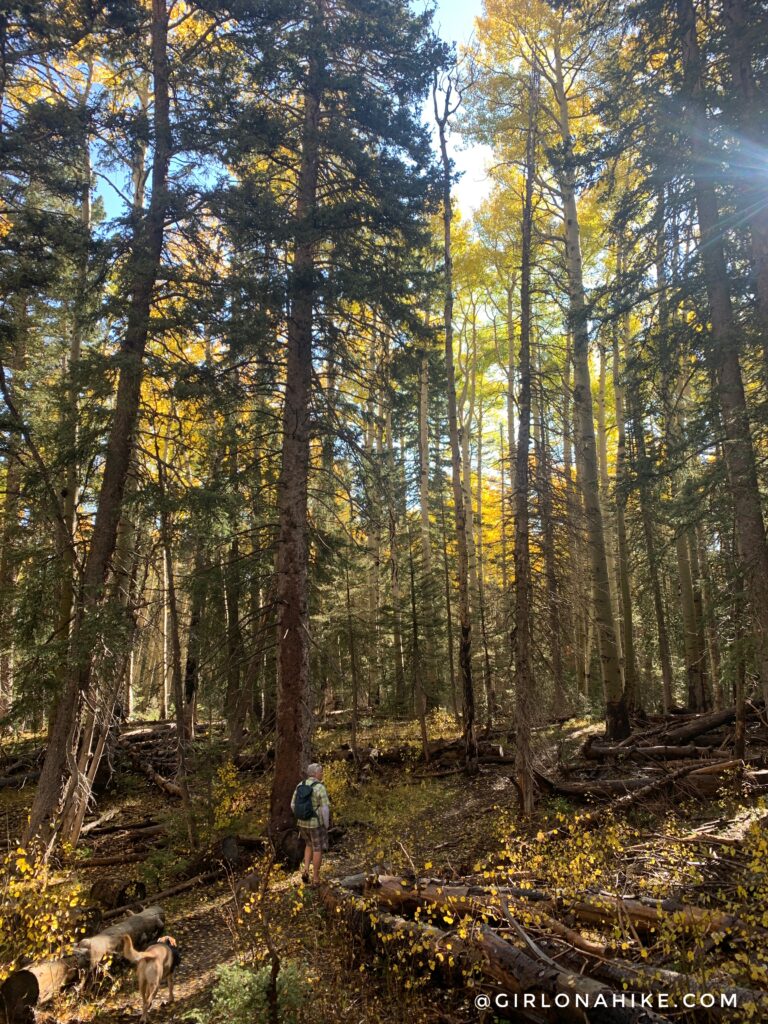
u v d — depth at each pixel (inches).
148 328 381.1
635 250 432.1
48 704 362.6
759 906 167.9
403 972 207.0
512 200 805.9
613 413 1016.2
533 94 493.0
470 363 1072.8
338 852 396.8
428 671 796.0
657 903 197.5
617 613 873.5
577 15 410.3
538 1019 168.7
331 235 436.1
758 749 484.4
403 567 727.7
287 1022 176.1
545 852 260.1
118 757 585.3
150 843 427.8
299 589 417.7
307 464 436.1
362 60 462.9
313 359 463.5
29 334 596.7
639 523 662.5
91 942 234.2
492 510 1309.1
